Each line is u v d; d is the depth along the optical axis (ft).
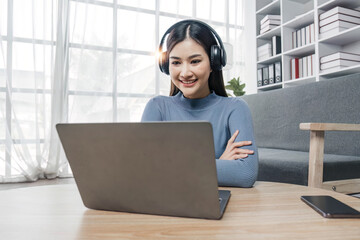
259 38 12.34
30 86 9.44
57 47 9.59
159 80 11.34
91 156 1.55
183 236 1.29
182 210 1.54
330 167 4.51
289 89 7.45
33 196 2.17
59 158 9.80
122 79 10.78
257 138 8.52
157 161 1.44
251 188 2.37
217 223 1.46
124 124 1.40
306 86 6.89
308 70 9.86
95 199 1.71
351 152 5.65
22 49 9.34
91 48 10.32
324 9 9.39
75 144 1.55
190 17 11.83
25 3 9.35
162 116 3.32
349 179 4.69
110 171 1.56
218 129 3.01
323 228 1.39
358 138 5.53
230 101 3.05
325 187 4.39
